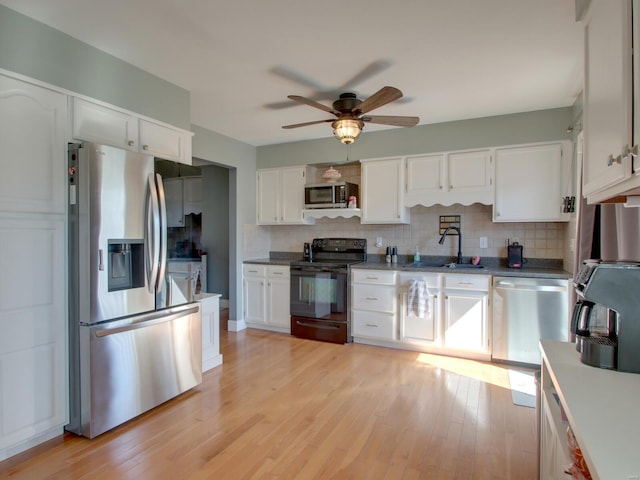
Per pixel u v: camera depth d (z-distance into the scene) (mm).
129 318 2438
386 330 4012
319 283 4312
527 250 3912
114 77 2568
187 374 2865
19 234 2051
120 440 2242
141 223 2498
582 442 862
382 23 2174
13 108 2016
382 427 2393
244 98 3318
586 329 1481
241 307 4809
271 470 1970
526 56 2564
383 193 4293
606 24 1223
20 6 2008
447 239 4270
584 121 1486
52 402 2199
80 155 2236
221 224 6000
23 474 1917
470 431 2342
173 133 2996
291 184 4871
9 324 2010
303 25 2195
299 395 2861
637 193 1212
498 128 3766
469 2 1973
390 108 3566
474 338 3598
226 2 1978
